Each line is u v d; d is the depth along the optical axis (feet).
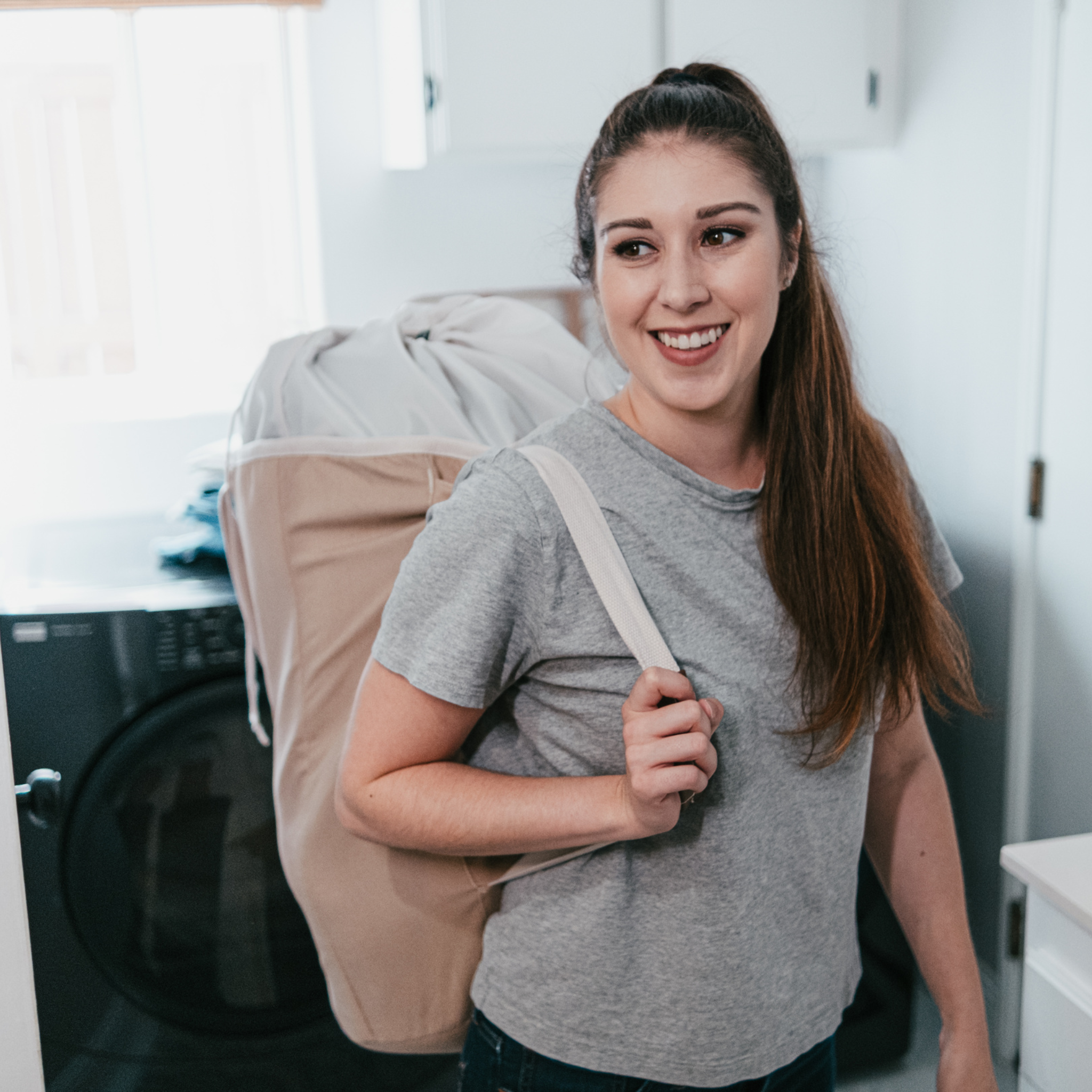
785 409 2.77
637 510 2.59
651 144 2.45
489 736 2.90
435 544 2.56
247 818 4.84
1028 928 3.25
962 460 6.15
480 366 4.74
